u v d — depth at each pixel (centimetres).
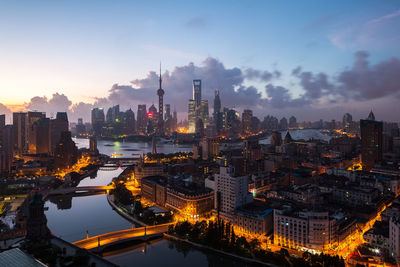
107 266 18650
